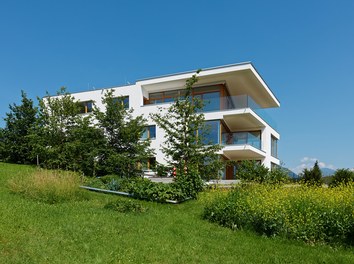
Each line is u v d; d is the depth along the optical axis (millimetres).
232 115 24781
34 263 5398
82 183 14977
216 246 7230
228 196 10484
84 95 30344
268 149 29562
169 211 10734
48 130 18625
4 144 24984
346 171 18031
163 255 6359
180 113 15625
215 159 15469
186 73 26328
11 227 6949
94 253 6086
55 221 7863
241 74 25406
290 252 7055
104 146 18594
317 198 9422
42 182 11688
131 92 28438
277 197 9555
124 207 10227
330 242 7801
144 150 19062
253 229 8680
